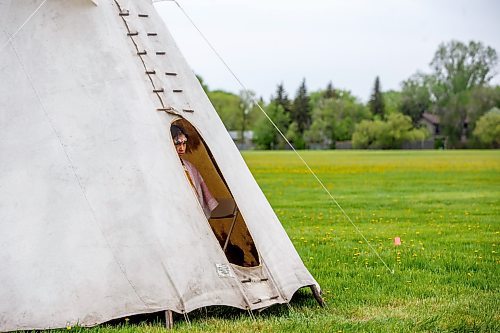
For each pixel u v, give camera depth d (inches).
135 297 326.3
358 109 5088.6
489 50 4635.8
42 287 324.2
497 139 4357.8
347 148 4872.0
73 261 327.9
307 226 755.4
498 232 697.6
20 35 358.6
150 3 390.0
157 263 330.3
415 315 367.2
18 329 319.6
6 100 350.6
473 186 1355.8
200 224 348.8
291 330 331.9
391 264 524.4
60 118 347.3
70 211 334.6
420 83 5024.6
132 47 369.1
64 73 353.4
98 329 319.3
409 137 4520.2
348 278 473.1
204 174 397.1
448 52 4702.3
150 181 343.0
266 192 1226.0
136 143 347.9
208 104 387.9
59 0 362.3
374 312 377.7
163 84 369.4
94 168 341.4
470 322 352.8
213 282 339.0
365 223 783.1
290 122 5054.1
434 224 767.7
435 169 1956.2
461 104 4630.9
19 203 336.2
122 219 335.3
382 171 1886.1
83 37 359.6
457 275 482.9
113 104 352.2
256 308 346.0
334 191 1248.2
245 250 393.4
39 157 342.0
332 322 346.6
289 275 371.6
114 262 329.1
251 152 3769.7
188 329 325.1
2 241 330.6
